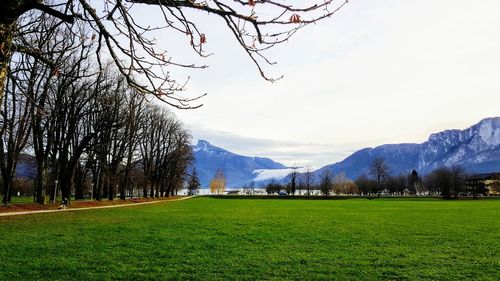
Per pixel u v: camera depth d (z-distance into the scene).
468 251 19.30
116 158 67.25
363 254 18.27
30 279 12.79
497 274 14.46
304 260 16.70
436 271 14.91
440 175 140.50
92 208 52.12
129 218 35.81
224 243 20.92
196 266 15.30
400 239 23.38
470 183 180.25
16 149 43.94
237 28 4.99
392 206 69.31
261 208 60.69
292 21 4.42
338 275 14.18
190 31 5.25
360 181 193.88
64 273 13.77
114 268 14.70
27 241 20.33
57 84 39.94
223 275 13.95
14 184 84.06
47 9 5.17
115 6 5.44
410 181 199.75
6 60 4.66
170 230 26.38
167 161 98.06
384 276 14.16
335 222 34.62
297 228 28.98
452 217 41.44
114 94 47.94
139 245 19.80
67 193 48.62
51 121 46.38
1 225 27.47
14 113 41.12
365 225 31.84
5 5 4.53
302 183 191.38
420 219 38.59
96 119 55.97
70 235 22.88
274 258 17.00
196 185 180.38
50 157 54.91
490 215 44.62
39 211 42.91
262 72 5.27
